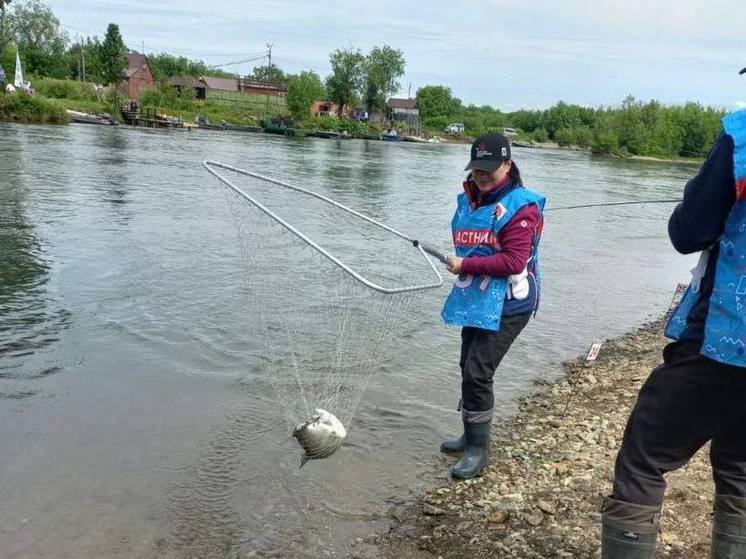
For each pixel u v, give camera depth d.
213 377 6.60
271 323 6.20
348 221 13.27
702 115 89.94
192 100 91.44
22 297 8.96
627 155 87.31
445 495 4.67
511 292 4.47
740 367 2.44
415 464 5.17
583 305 11.05
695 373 2.55
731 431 2.72
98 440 5.34
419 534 4.21
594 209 25.31
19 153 28.84
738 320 2.41
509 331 4.54
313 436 3.77
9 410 5.79
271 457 5.16
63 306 8.70
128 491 4.65
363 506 4.56
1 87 67.75
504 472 5.00
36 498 4.51
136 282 9.97
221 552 4.04
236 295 9.41
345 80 108.19
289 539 4.18
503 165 4.33
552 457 5.23
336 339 5.52
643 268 14.62
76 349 7.27
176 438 5.41
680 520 4.00
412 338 8.03
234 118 84.69
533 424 6.06
